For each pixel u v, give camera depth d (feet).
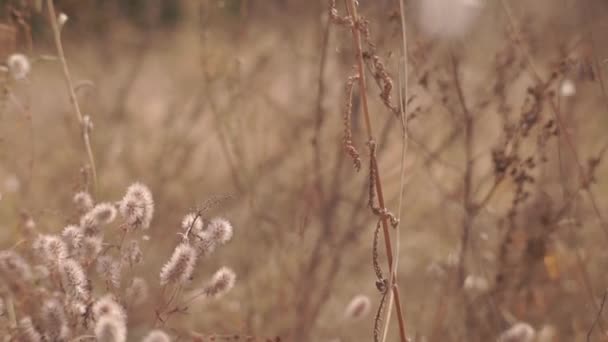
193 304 12.32
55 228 13.30
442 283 12.51
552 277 11.80
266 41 18.15
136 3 24.25
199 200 14.90
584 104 14.30
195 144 16.39
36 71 20.22
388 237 8.50
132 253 8.43
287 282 12.96
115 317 7.51
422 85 11.71
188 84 20.06
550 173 13.10
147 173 16.11
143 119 19.19
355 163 8.23
